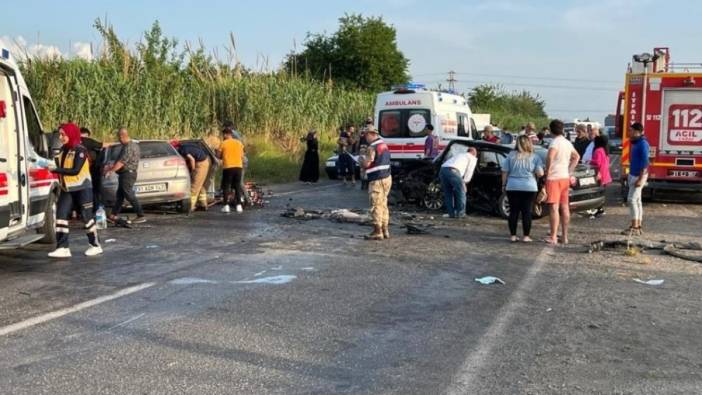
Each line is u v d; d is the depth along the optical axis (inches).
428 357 207.0
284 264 347.6
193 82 1068.5
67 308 259.1
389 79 2183.8
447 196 531.5
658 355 210.7
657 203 661.9
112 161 509.7
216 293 284.4
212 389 179.9
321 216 529.7
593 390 181.6
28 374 189.9
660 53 624.7
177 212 566.3
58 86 868.6
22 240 337.1
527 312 259.3
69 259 361.1
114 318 246.2
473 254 379.2
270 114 1159.0
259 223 503.8
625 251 384.8
